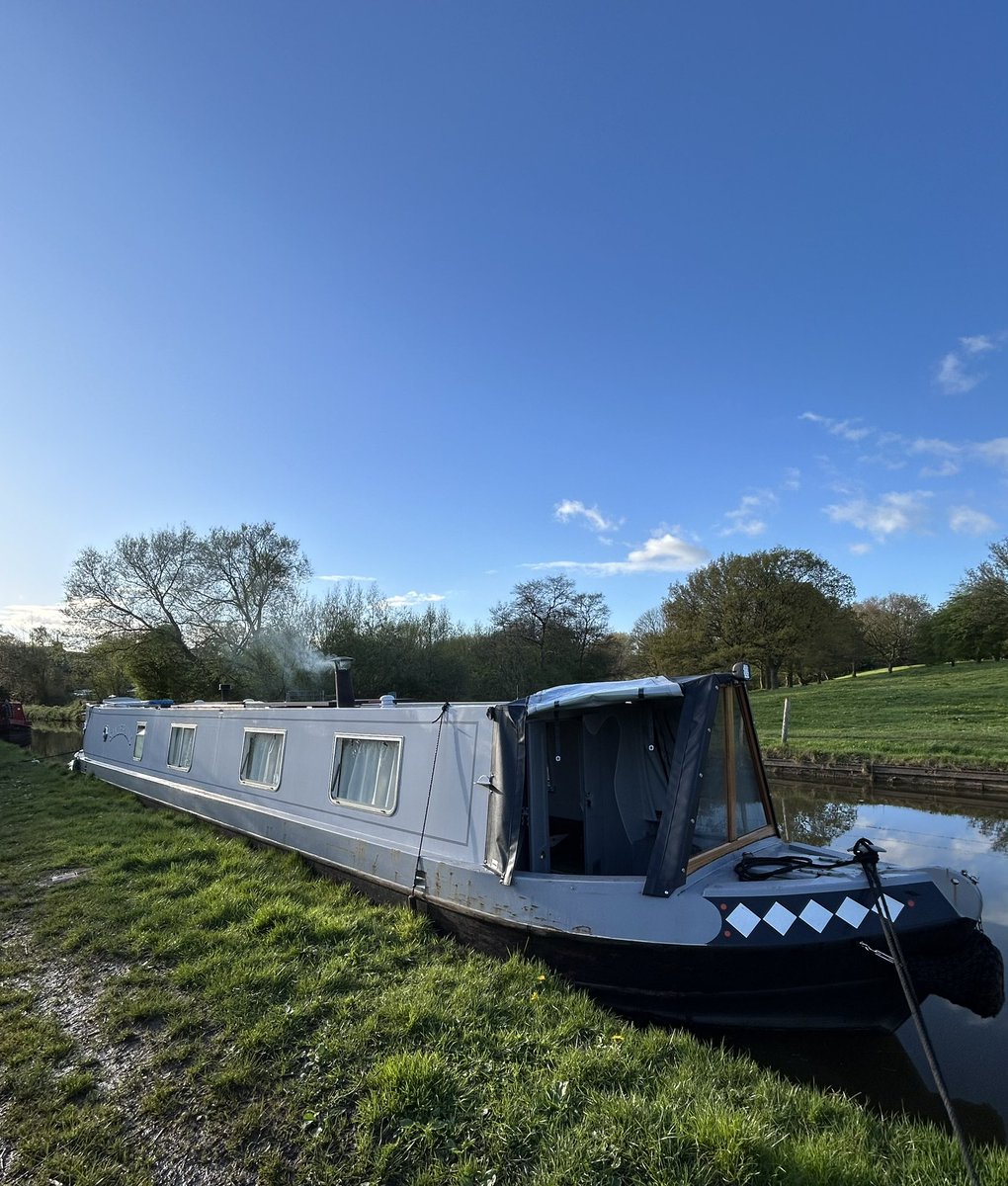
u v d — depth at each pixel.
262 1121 3.59
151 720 13.74
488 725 6.12
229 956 5.44
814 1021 4.66
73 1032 4.49
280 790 8.88
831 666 53.38
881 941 4.38
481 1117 3.50
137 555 36.41
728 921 4.59
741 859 5.42
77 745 32.59
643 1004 4.89
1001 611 46.09
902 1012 4.59
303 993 4.81
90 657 37.59
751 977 4.59
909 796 15.33
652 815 5.80
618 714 6.11
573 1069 3.84
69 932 6.10
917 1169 3.11
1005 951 6.35
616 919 4.92
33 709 59.19
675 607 50.59
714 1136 3.20
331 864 7.50
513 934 5.44
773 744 20.58
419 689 36.06
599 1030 4.40
